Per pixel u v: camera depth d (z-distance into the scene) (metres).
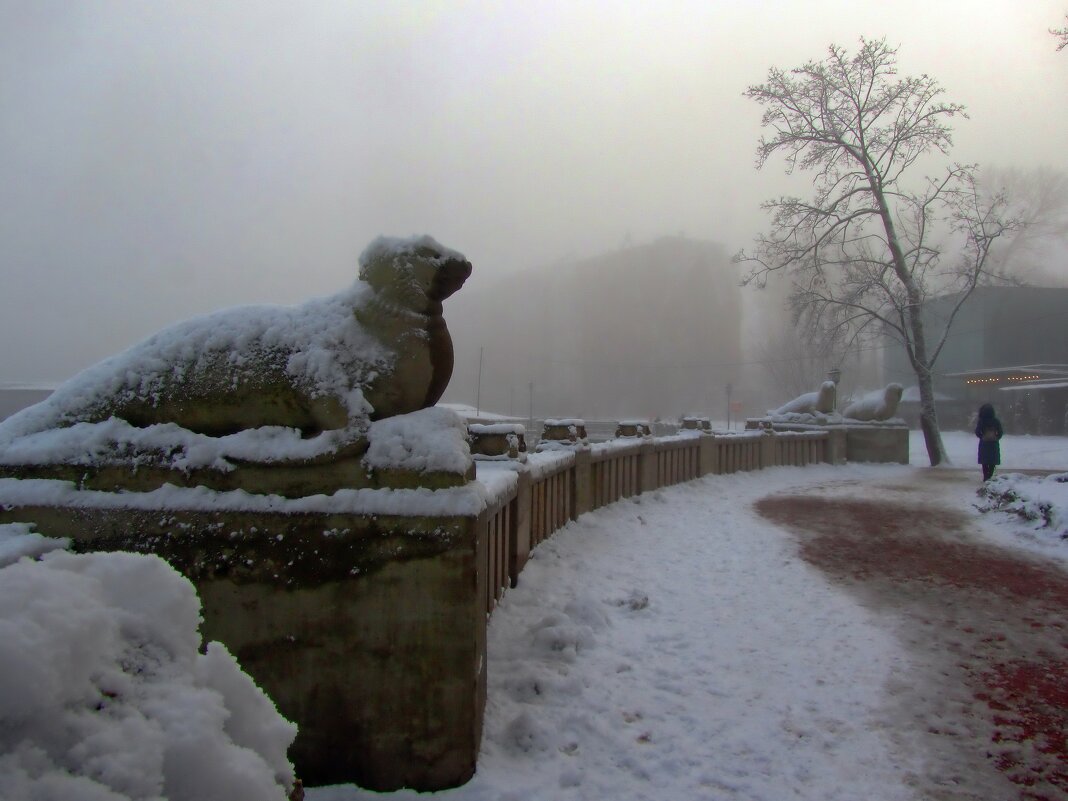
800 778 3.61
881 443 22.48
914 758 3.81
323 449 3.49
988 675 4.96
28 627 1.24
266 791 1.42
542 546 7.59
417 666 3.37
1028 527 9.87
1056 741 4.00
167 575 1.59
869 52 25.86
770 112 27.44
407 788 3.34
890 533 10.12
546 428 9.52
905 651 5.42
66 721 1.23
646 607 6.38
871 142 26.41
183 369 3.78
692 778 3.60
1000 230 24.80
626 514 10.50
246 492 3.54
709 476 15.47
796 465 20.22
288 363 3.66
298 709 3.40
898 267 25.20
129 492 3.58
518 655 4.94
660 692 4.63
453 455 3.49
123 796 1.18
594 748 3.87
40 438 3.75
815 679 4.88
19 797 1.10
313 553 3.43
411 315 3.74
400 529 3.40
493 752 3.68
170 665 1.49
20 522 3.54
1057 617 6.25
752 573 7.77
